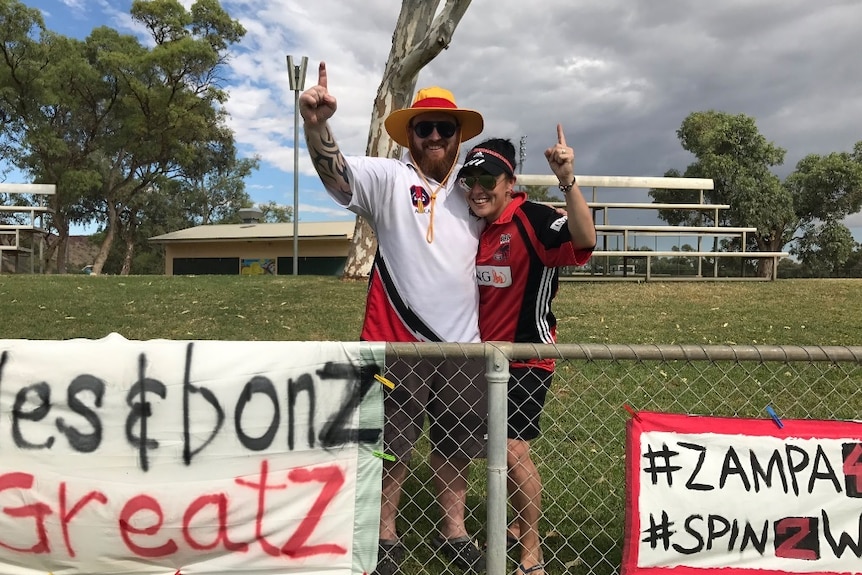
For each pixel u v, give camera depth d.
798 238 31.14
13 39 29.95
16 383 2.12
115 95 32.91
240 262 31.22
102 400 2.14
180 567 2.21
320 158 2.55
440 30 8.97
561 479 3.71
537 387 2.75
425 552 3.03
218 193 52.75
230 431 2.18
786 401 4.76
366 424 2.23
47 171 33.84
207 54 30.98
